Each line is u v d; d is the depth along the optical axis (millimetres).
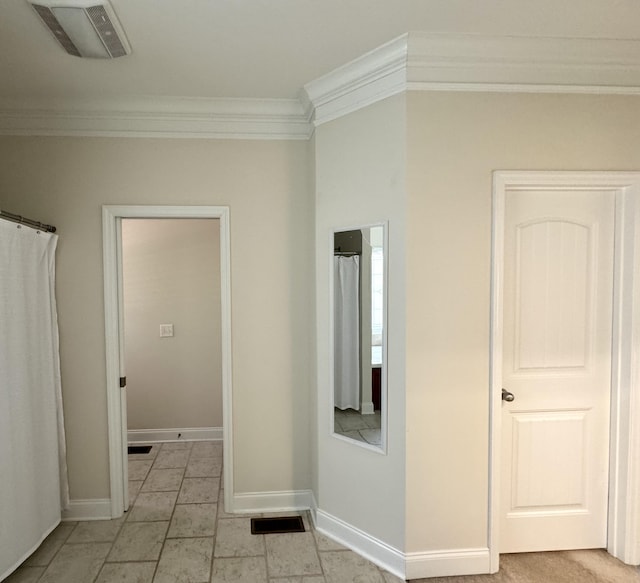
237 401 2766
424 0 1693
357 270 2322
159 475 3309
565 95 2141
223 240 2740
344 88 2291
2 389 2084
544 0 1702
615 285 2270
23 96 2486
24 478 2240
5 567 2076
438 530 2158
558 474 2311
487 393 2166
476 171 2117
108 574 2189
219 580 2141
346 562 2271
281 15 1780
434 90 2080
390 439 2193
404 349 2117
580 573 2166
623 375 2242
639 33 1949
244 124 2707
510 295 2248
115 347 2695
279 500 2805
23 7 1698
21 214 2631
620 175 2162
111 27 1826
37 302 2436
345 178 2357
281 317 2781
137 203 2688
